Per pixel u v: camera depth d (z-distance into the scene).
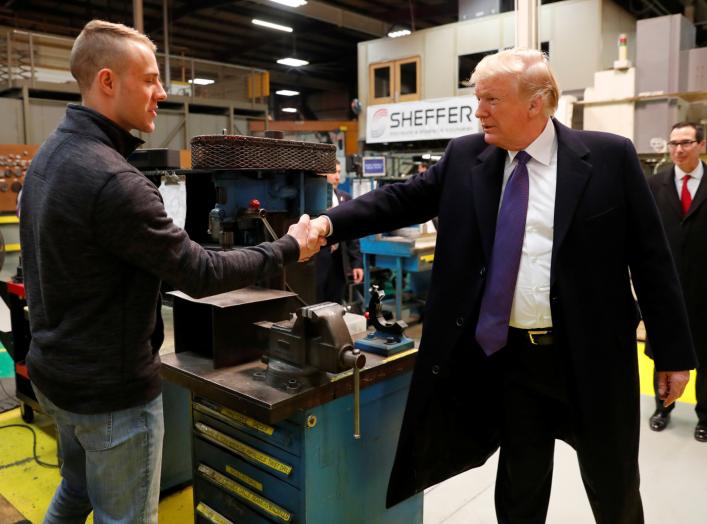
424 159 5.18
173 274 1.17
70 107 1.22
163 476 2.23
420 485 1.56
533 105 1.33
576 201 1.34
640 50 5.20
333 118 16.38
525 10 3.00
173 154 2.02
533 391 1.49
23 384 2.89
